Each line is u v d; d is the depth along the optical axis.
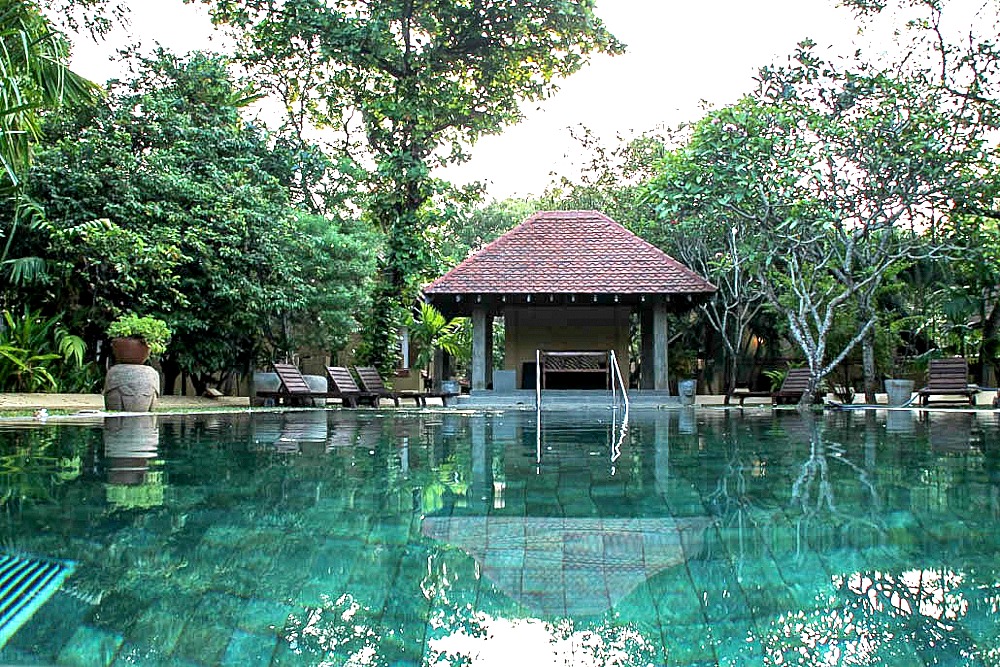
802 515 2.45
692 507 2.61
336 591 1.64
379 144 19.45
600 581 1.72
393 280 18.34
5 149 7.91
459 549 2.01
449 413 10.70
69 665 1.25
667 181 12.10
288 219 15.66
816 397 14.38
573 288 14.98
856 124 11.15
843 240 12.12
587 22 18.73
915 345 18.95
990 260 12.42
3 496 2.79
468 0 18.25
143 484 3.12
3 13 8.83
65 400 10.88
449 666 1.24
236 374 18.83
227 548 1.99
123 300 12.66
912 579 1.73
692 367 23.97
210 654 1.30
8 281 11.66
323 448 4.88
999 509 2.54
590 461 4.09
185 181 13.71
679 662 1.27
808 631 1.41
